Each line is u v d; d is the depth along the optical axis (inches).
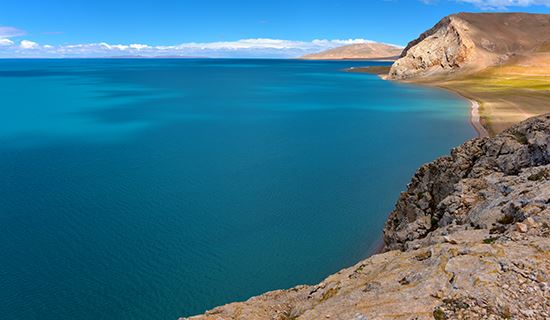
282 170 1996.8
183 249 1228.5
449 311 393.4
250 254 1208.2
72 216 1446.9
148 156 2255.2
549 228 530.6
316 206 1544.0
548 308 379.9
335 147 2456.9
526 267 443.2
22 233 1316.4
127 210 1502.2
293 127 3112.7
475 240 574.2
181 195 1657.2
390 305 424.2
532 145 887.1
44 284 1056.2
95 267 1131.9
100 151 2359.7
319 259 1184.8
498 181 834.8
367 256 1196.5
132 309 971.3
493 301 394.9
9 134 2800.2
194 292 1033.5
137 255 1195.3
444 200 875.4
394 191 1692.9
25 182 1797.5
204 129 3036.4
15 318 940.0
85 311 962.7
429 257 524.7
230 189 1727.4
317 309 484.1
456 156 1047.6
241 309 599.2
